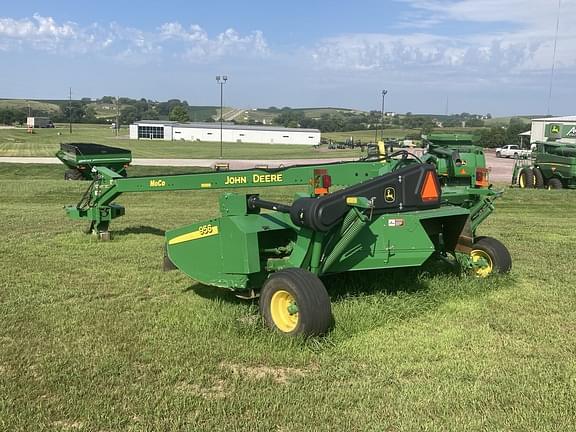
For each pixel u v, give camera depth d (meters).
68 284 7.32
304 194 6.24
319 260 5.74
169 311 6.16
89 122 184.75
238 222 5.99
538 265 8.70
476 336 5.49
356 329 5.52
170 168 36.94
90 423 3.80
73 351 5.04
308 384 4.39
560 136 39.09
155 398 4.14
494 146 86.25
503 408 4.04
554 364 4.83
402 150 7.82
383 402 4.11
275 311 5.41
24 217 13.32
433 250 6.37
